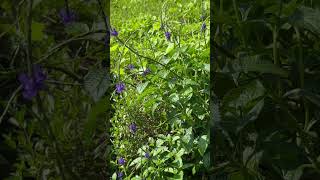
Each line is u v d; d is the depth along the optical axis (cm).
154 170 273
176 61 292
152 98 288
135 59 361
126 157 305
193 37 343
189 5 454
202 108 269
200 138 242
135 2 619
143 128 315
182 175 266
